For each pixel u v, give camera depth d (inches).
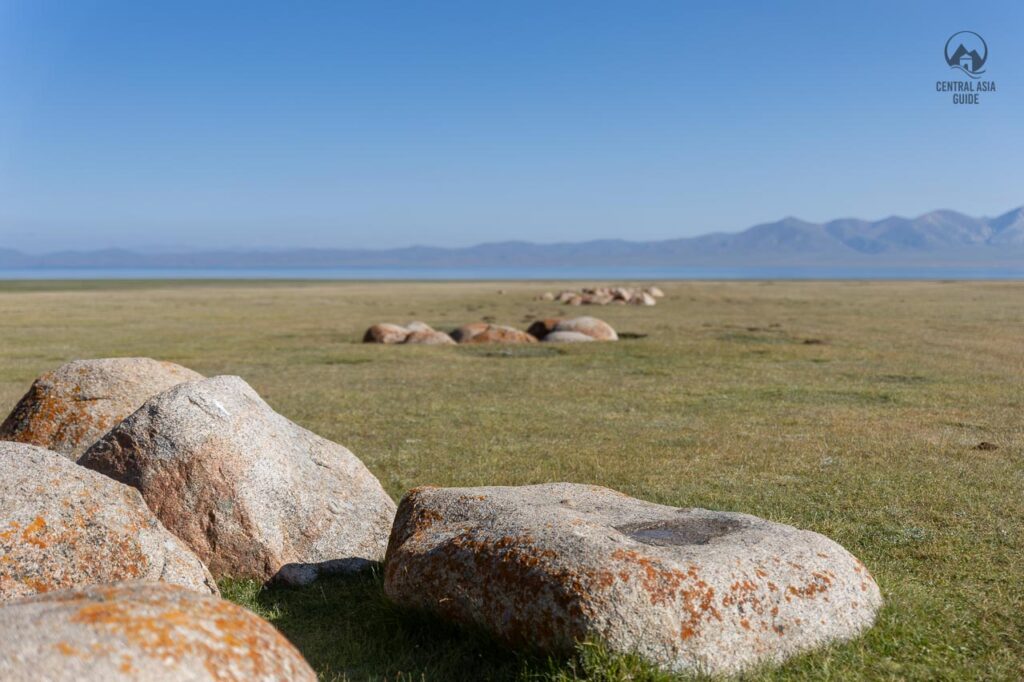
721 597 231.6
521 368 1059.9
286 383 935.0
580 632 222.8
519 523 259.0
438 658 253.6
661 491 476.7
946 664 251.9
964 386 885.2
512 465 543.2
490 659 244.5
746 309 2295.8
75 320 1956.2
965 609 299.1
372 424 688.4
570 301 2691.9
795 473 517.7
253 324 1876.2
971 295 3019.2
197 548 329.7
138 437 335.6
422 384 922.1
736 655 228.4
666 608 224.5
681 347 1263.5
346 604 311.3
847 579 261.9
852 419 701.3
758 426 673.6
